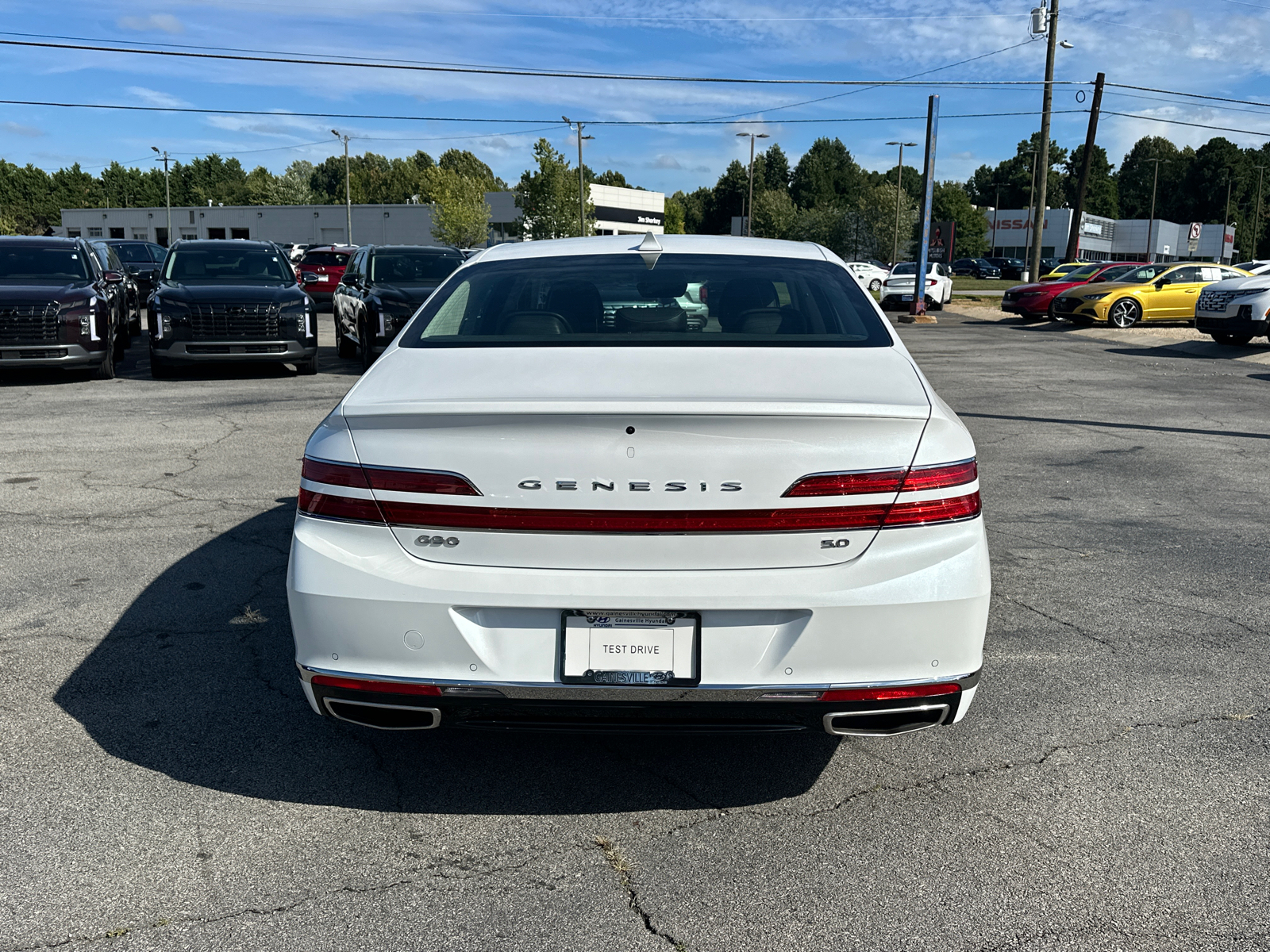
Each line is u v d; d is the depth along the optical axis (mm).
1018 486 6879
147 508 5969
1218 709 3457
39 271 12070
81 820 2738
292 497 6250
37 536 5387
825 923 2324
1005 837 2678
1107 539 5570
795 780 2990
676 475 2391
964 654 2486
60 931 2281
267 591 4551
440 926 2314
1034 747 3189
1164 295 22406
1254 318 16656
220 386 11477
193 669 3730
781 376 2758
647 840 2668
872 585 2410
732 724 2473
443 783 2965
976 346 18188
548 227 71125
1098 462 7727
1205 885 2457
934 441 2473
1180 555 5273
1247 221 126062
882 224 76312
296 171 129500
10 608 4328
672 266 3588
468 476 2412
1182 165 134625
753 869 2537
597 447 2395
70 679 3631
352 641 2465
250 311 11773
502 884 2477
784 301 3352
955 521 2484
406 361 2986
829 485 2404
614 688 2416
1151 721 3365
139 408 9758
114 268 15430
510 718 2506
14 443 7941
